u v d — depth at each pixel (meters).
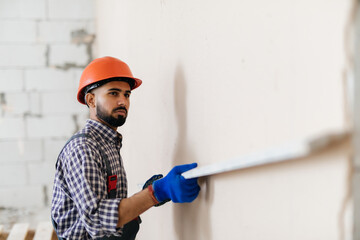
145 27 1.98
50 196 4.29
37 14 4.20
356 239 0.57
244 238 0.94
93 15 4.34
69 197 1.44
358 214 0.57
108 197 1.45
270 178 0.81
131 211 1.26
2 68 4.14
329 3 0.60
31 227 3.81
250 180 0.90
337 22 0.58
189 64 1.32
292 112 0.71
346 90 0.57
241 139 0.93
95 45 4.36
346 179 0.57
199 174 1.04
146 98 2.05
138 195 1.28
